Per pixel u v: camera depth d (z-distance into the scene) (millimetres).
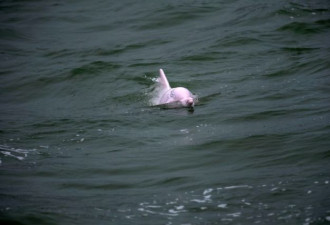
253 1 74812
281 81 45438
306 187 24969
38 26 73875
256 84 45281
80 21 74688
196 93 44750
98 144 34219
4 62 60438
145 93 46844
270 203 23797
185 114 38938
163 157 30781
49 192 26422
